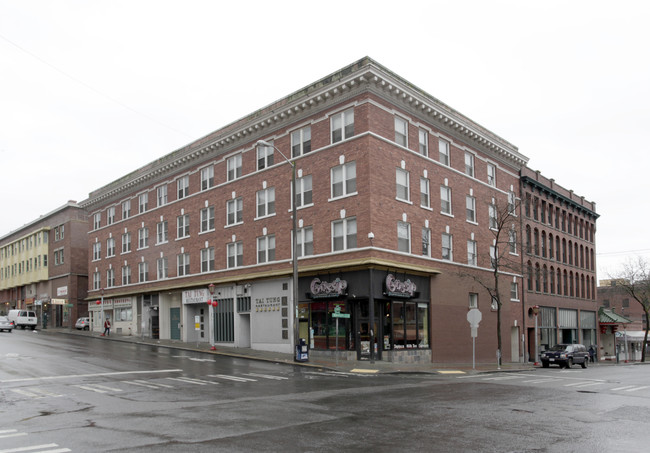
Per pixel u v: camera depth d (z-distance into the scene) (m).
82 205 62.62
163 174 48.72
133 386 18.39
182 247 45.50
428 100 35.12
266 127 37.84
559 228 56.06
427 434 10.65
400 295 31.80
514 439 10.24
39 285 76.12
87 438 10.26
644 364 52.53
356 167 31.55
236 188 40.06
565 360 36.72
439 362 34.91
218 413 13.02
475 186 40.97
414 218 34.12
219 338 40.72
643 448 9.56
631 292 67.56
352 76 31.44
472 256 39.88
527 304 47.22
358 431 10.91
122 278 54.59
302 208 34.53
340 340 31.86
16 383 18.97
